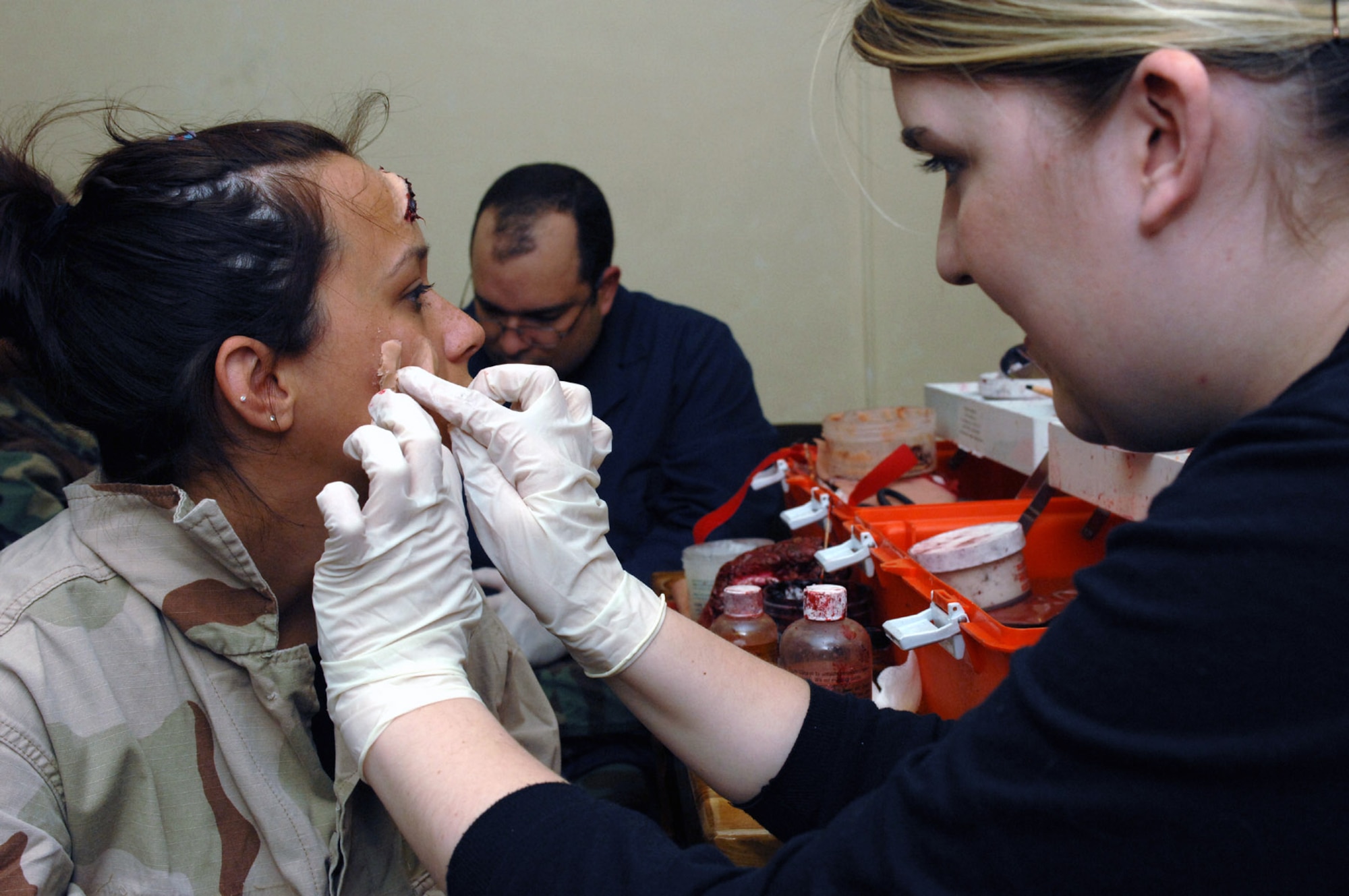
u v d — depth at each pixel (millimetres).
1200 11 515
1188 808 480
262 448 902
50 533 922
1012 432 1640
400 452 767
